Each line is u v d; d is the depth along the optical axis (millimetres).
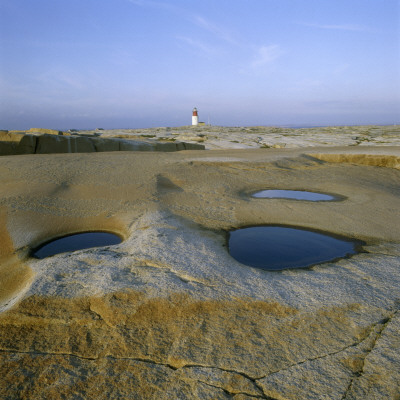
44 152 14102
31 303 2896
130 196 6500
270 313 2754
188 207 5961
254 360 2287
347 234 4762
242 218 5469
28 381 2191
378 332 2521
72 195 6535
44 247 4434
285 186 7938
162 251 3826
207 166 9461
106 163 9578
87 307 2852
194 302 2857
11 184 7086
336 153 11305
